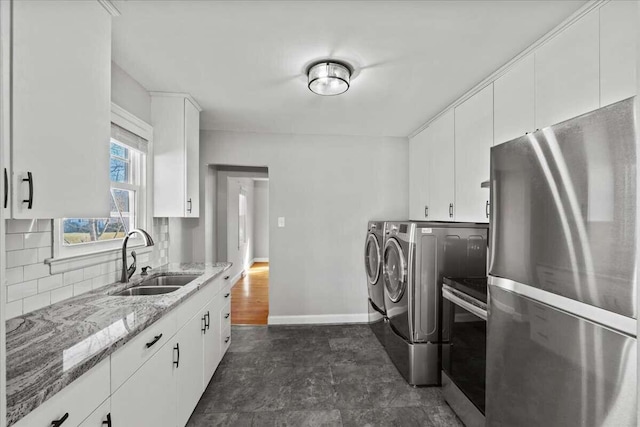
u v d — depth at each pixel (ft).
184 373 5.57
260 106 9.07
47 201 3.48
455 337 6.52
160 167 8.13
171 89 7.88
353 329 11.30
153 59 6.37
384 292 9.36
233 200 18.29
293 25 5.21
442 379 7.09
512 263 3.70
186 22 5.12
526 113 5.91
